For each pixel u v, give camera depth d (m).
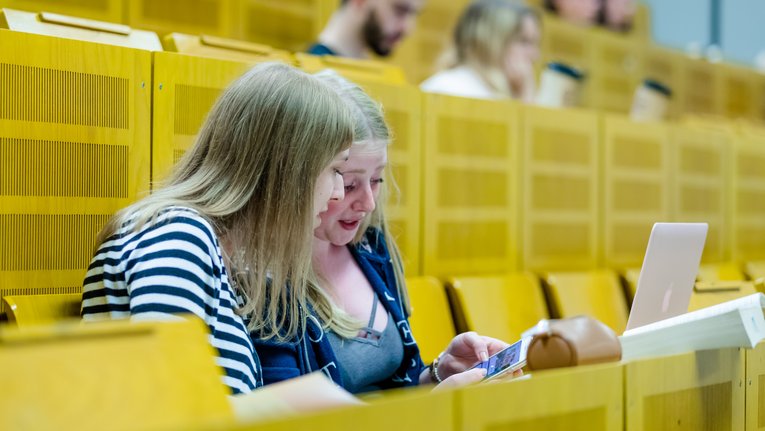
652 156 4.32
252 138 1.72
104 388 1.08
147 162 2.42
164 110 2.44
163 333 1.18
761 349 1.85
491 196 3.56
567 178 3.90
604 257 4.09
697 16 7.09
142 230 1.60
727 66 6.88
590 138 4.00
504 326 3.36
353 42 4.45
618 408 1.45
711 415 1.69
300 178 1.72
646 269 2.04
